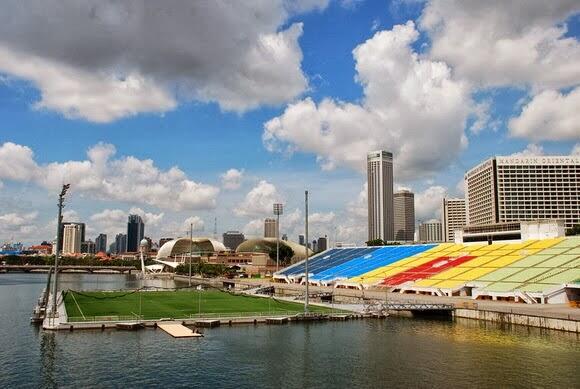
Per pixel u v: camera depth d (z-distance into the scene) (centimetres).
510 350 8388
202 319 11044
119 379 6912
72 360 7800
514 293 12744
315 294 16762
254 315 11731
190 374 7156
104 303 14262
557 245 16375
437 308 12150
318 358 8044
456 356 8069
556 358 7812
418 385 6656
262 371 7331
